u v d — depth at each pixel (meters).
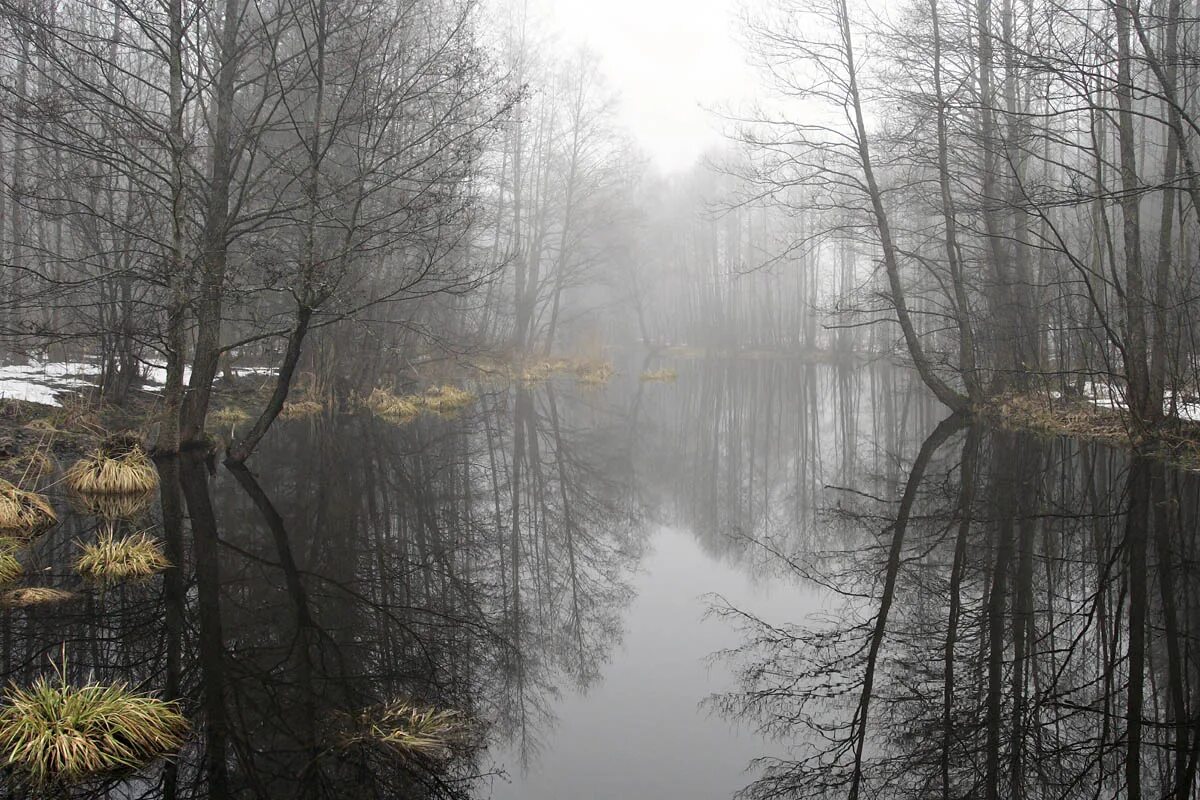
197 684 5.01
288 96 16.06
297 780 3.93
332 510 10.07
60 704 4.21
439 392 23.31
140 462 10.37
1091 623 6.11
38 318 17.31
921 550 8.37
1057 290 17.36
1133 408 12.32
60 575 7.09
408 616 6.48
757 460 16.03
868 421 21.19
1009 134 13.80
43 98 9.88
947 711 4.82
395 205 13.20
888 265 17.25
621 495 12.77
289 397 19.36
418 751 4.30
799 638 6.21
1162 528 8.55
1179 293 13.00
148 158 10.59
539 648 6.00
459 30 11.70
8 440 11.37
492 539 9.45
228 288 10.52
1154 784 3.99
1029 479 11.43
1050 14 11.20
